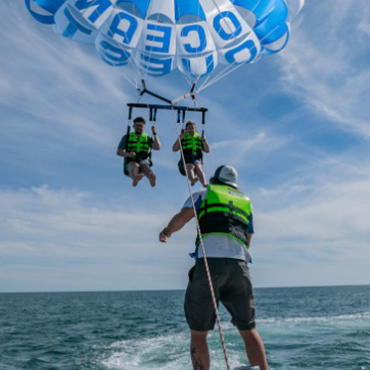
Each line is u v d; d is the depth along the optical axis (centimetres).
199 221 321
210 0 727
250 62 732
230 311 323
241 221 323
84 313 3822
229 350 1089
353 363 910
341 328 1677
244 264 314
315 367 879
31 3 704
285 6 705
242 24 720
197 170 686
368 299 6244
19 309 4909
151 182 647
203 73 729
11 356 1188
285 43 760
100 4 670
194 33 724
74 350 1291
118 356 1113
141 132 659
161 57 734
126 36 691
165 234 326
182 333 1681
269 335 1488
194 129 699
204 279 306
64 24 695
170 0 729
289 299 7225
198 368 304
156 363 969
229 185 342
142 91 645
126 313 3747
